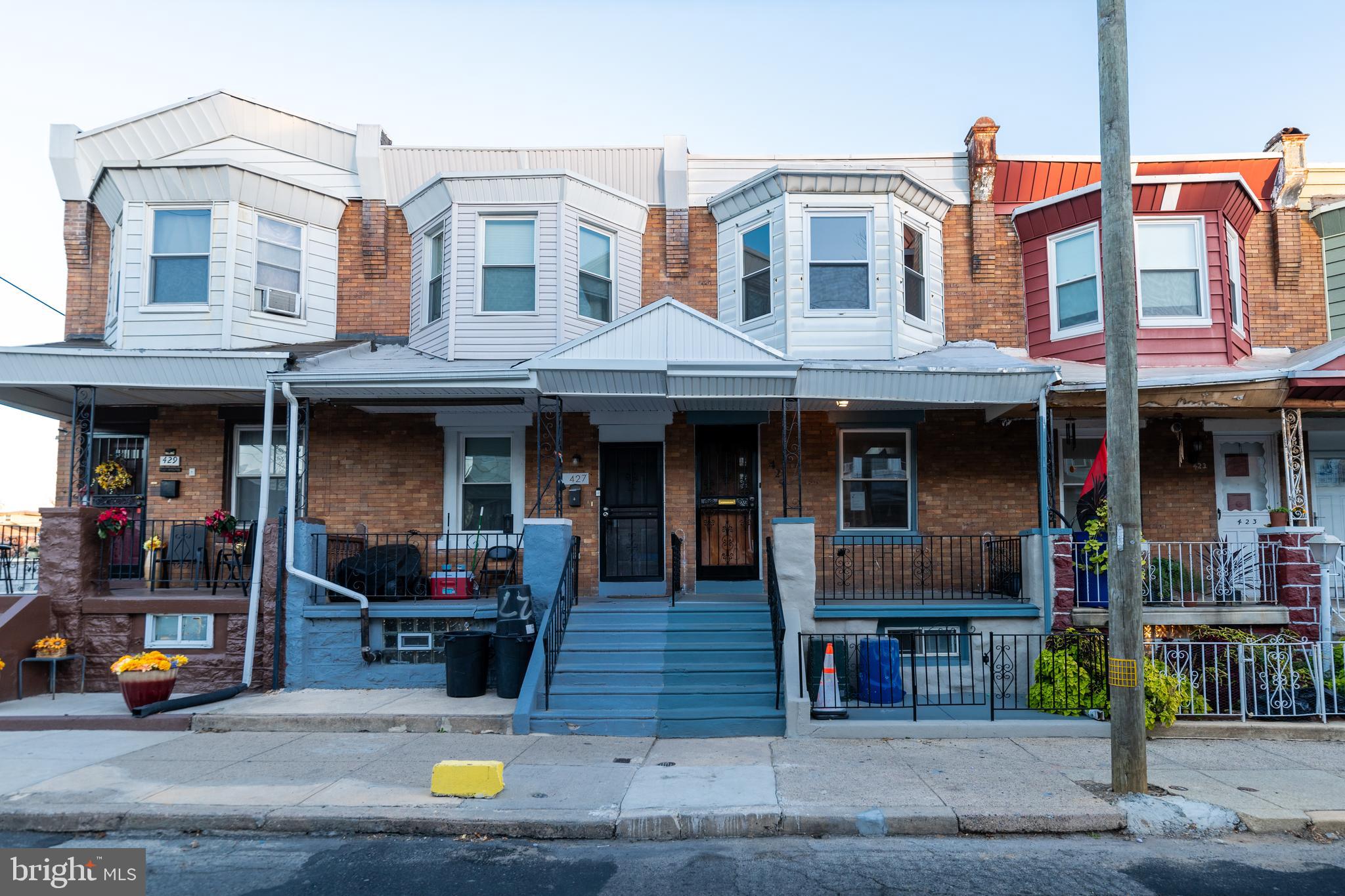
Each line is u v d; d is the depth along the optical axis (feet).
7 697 33.47
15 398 40.98
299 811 21.12
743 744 27.96
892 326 40.11
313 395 37.17
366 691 34.68
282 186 42.68
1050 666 31.37
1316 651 29.94
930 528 42.42
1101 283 41.16
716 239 44.55
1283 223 44.34
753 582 42.11
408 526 42.70
